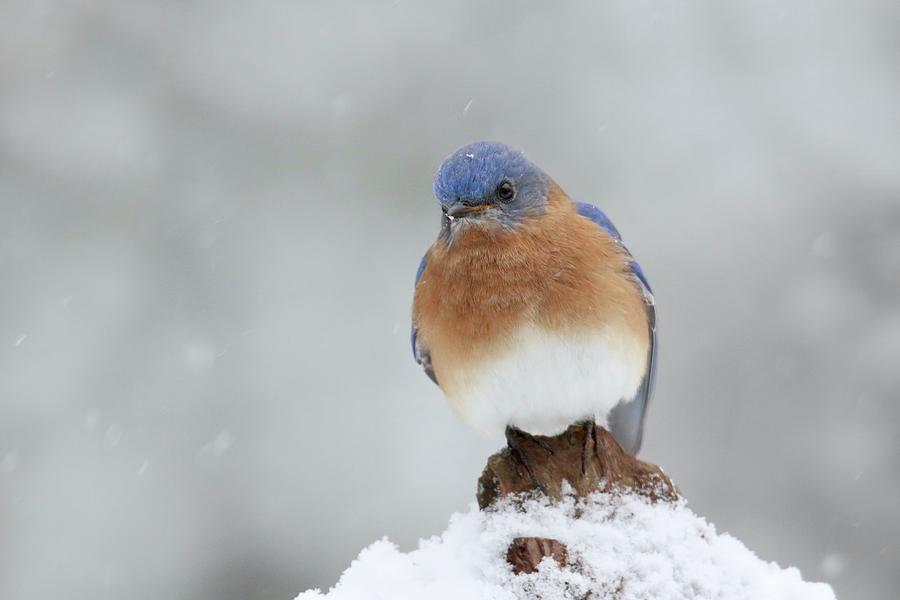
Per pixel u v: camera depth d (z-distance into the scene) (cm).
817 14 1591
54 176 1466
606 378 834
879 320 1450
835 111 1548
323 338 1409
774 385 1432
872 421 1408
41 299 1396
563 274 823
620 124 1530
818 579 1352
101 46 1539
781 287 1467
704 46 1582
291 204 1470
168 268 1432
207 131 1502
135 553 1300
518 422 858
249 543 1324
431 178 1482
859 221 1496
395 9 1566
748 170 1519
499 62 1545
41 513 1300
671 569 597
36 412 1344
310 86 1518
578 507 639
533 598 586
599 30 1578
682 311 1461
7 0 1538
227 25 1552
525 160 858
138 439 1352
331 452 1365
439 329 851
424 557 627
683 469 1402
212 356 1392
